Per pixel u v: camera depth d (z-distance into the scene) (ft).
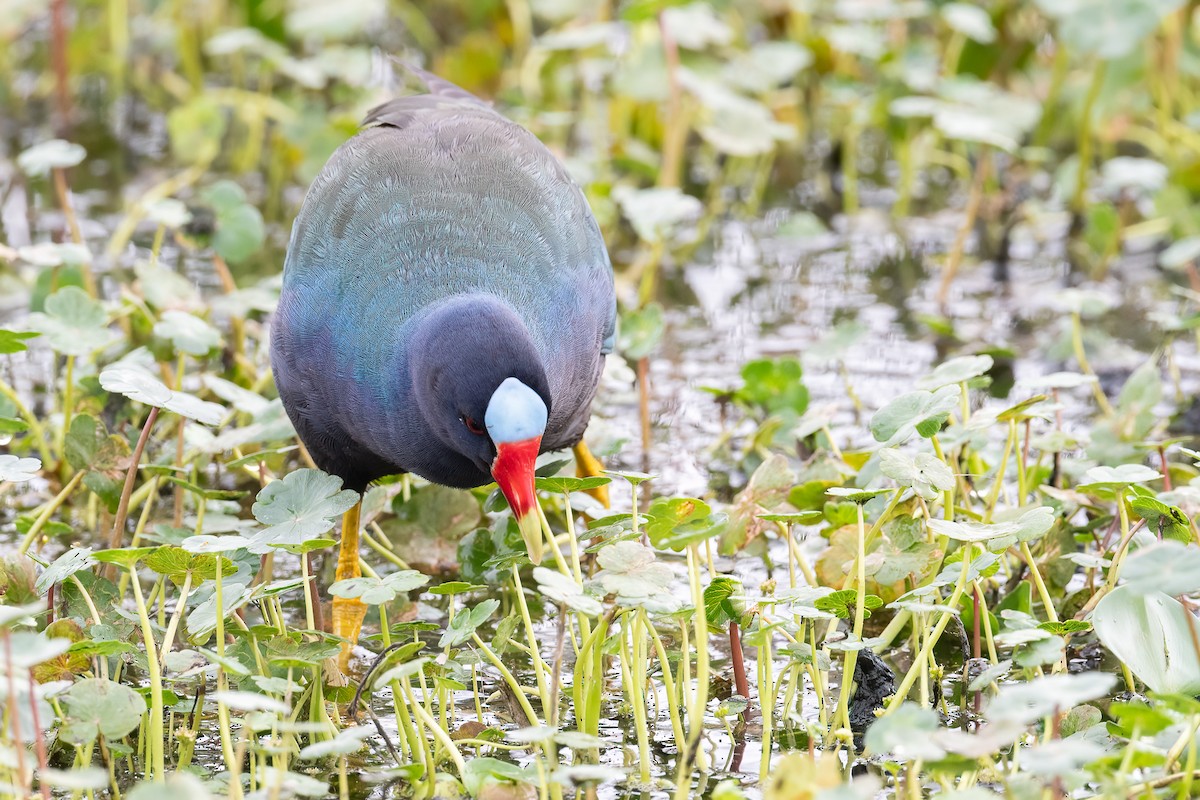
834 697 26.16
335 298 27.07
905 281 45.32
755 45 58.03
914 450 34.96
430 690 26.94
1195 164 47.73
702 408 38.60
